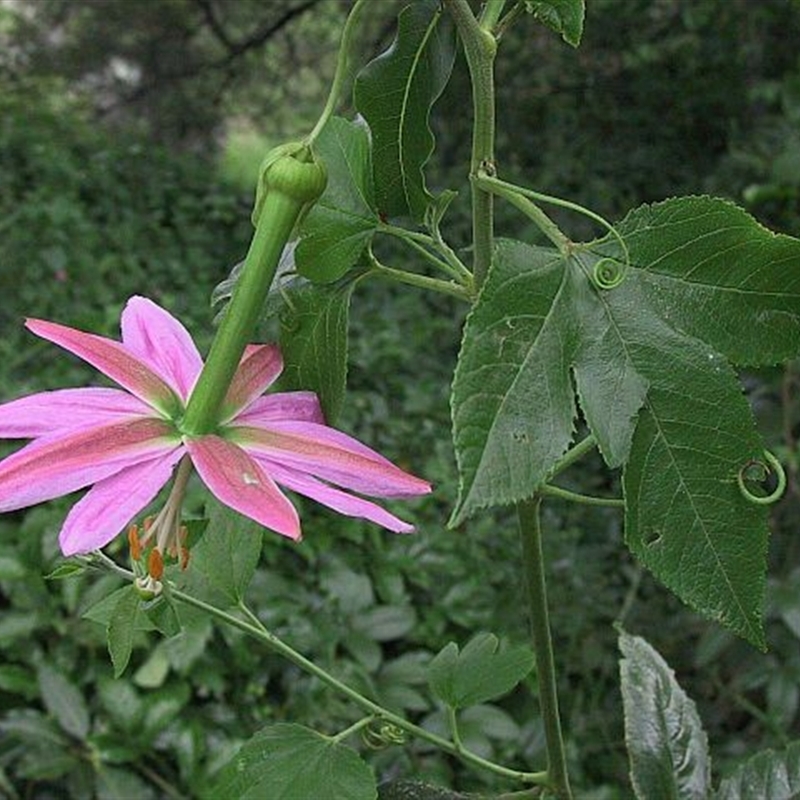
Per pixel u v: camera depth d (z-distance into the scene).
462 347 0.24
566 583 1.28
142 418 0.26
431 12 0.31
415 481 0.26
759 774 0.39
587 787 1.10
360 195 0.32
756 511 0.25
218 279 2.21
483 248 0.30
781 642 1.13
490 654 0.37
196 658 0.95
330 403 0.33
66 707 0.92
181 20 3.06
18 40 3.13
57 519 1.00
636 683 0.40
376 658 1.05
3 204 2.04
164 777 0.95
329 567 1.10
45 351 1.43
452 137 2.42
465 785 1.00
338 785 0.32
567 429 0.24
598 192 2.32
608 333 0.25
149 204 2.40
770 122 2.02
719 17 2.25
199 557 0.35
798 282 0.26
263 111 3.16
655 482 0.26
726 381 0.25
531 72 2.47
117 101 3.21
